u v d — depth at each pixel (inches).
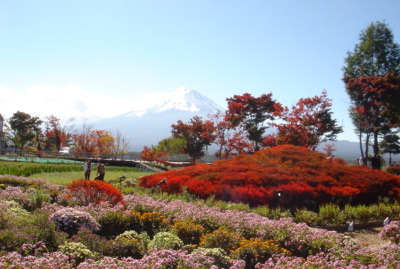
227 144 1822.1
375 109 1560.0
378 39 1838.1
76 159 1888.5
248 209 604.7
